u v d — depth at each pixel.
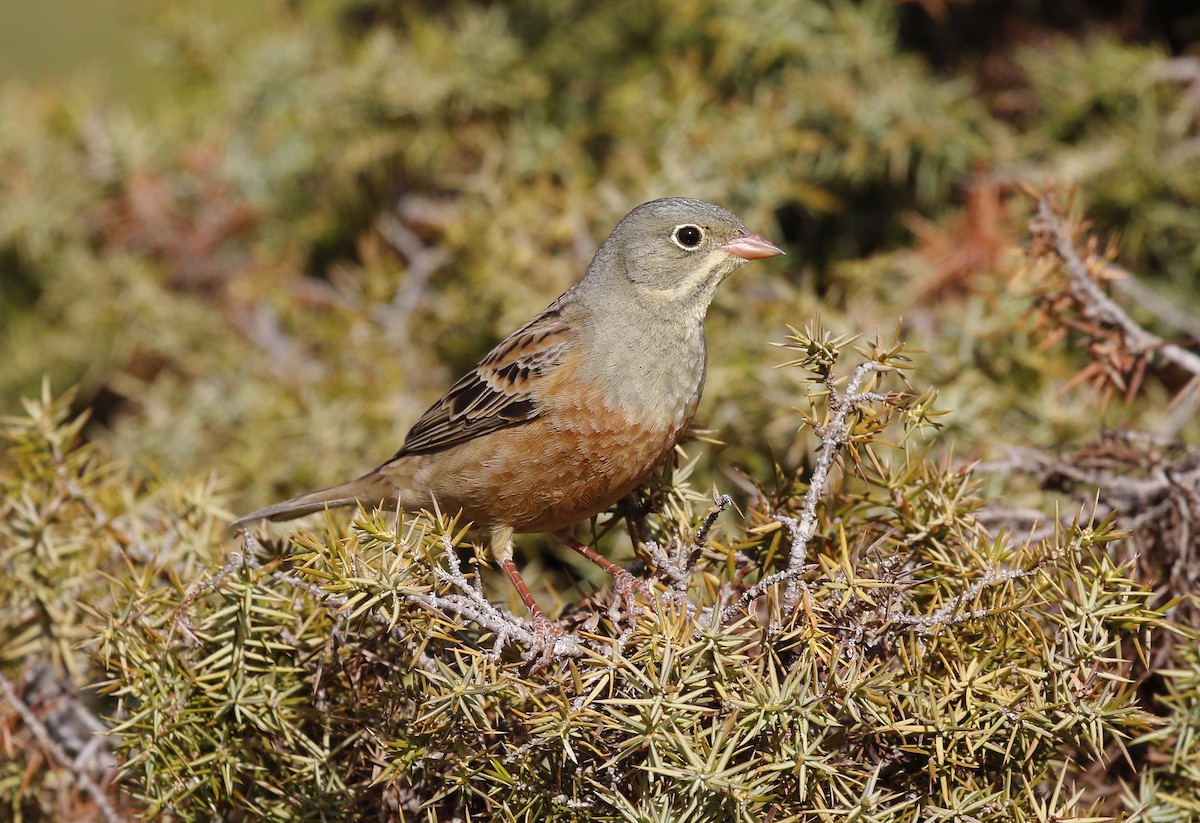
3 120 15.64
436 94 13.66
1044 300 8.35
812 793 5.78
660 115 12.72
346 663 6.57
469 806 6.25
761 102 12.55
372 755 6.41
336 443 11.99
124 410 16.31
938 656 5.98
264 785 6.56
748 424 10.59
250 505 11.94
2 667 8.22
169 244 15.31
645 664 5.73
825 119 12.55
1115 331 8.18
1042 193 8.57
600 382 8.12
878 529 6.75
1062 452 8.70
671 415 8.21
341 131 14.56
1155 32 13.12
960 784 5.79
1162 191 11.66
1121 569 5.84
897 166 12.11
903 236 12.88
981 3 13.66
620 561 9.34
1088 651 5.71
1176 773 6.55
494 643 6.29
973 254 11.27
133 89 18.28
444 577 5.97
